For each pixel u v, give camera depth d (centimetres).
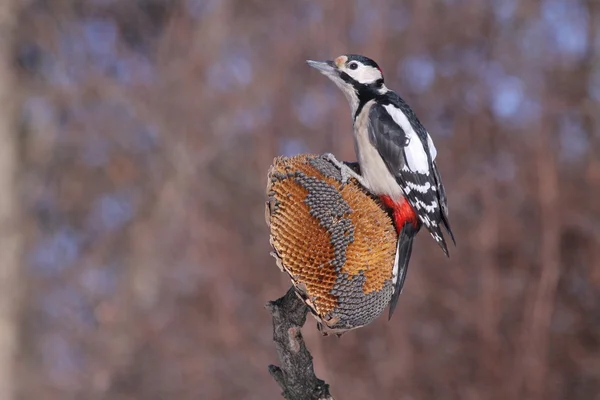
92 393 1605
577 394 1512
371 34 1781
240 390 1557
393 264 496
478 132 1695
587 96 1689
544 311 1535
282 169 499
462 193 1639
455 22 1789
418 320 1538
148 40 1898
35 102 1769
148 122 1789
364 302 477
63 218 1806
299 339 485
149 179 1778
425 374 1511
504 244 1590
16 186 1655
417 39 1792
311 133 1727
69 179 1803
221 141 1759
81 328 1677
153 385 1598
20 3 1644
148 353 1619
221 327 1594
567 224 1603
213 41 1836
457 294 1554
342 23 1798
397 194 573
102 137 1784
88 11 1836
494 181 1636
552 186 1603
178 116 1794
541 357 1513
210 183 1736
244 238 1673
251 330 1586
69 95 1759
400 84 1781
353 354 1502
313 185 491
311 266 474
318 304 473
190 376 1580
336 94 1711
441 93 1753
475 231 1598
